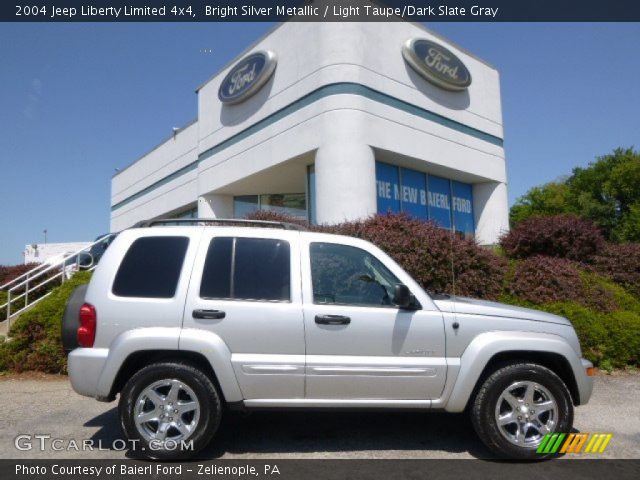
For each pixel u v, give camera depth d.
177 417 4.12
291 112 14.58
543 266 8.86
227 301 4.21
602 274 10.01
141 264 4.33
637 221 33.78
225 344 4.13
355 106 13.23
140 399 4.10
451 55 16.05
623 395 6.23
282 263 4.39
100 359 4.09
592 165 42.31
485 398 4.18
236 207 19.23
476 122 17.30
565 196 43.34
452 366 4.21
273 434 4.81
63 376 7.32
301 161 14.79
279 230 4.55
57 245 32.97
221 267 4.34
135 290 4.25
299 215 18.42
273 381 4.12
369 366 4.15
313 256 4.46
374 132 13.63
